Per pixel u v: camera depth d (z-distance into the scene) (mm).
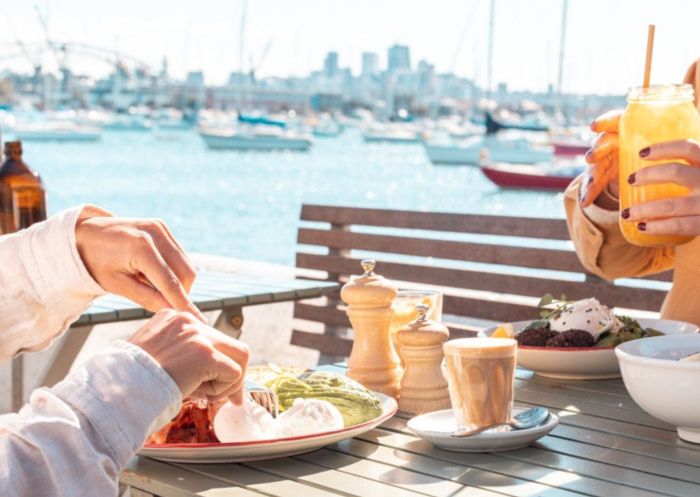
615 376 1516
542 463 1080
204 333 897
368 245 3393
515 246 2979
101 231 1012
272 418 1129
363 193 33875
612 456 1104
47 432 770
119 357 828
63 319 1054
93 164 43969
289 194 31938
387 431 1236
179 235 18109
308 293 2537
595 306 1545
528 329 1568
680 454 1107
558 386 1464
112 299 2354
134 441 794
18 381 3170
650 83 1372
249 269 4422
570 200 1862
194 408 1125
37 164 43594
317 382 1251
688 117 1353
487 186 36750
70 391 802
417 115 78625
